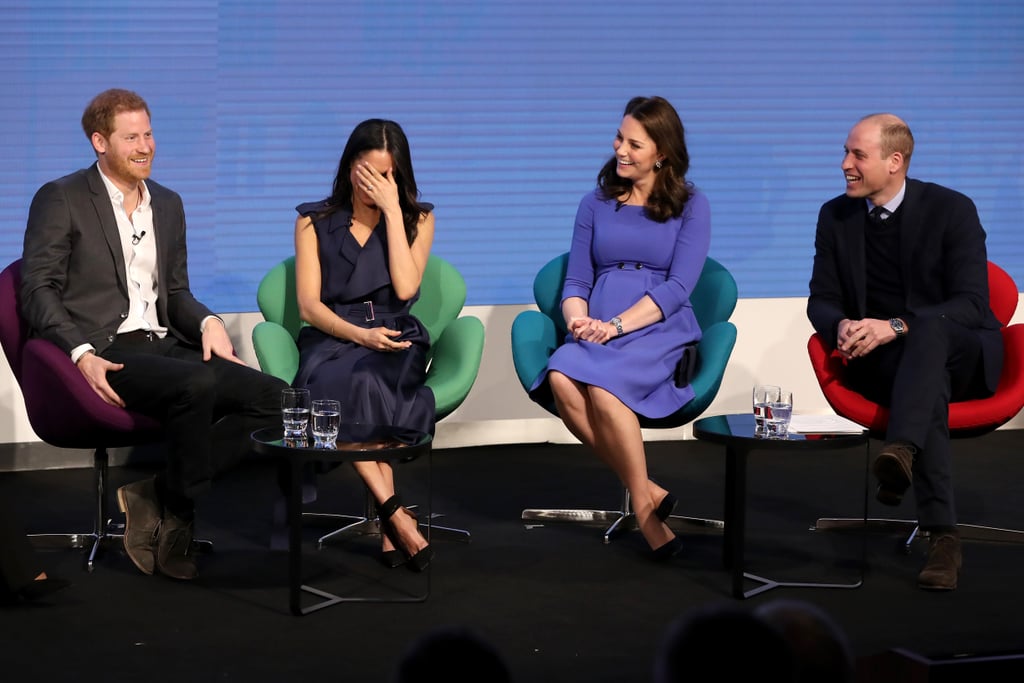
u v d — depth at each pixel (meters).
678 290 10.41
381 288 10.58
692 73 14.41
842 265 10.70
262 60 13.34
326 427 8.19
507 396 14.36
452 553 9.98
